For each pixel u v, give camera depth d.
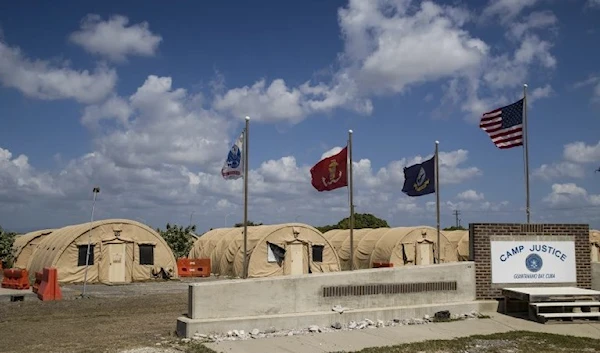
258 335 14.11
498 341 14.05
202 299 14.33
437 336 14.58
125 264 30.56
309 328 14.84
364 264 41.34
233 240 37.41
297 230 34.88
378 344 13.52
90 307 19.92
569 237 18.97
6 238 38.78
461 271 18.06
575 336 14.77
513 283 18.42
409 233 39.59
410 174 22.58
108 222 30.39
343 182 18.31
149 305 20.50
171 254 32.19
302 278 15.59
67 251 29.27
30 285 27.34
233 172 17.70
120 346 12.95
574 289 17.98
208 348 12.59
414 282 17.23
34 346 13.10
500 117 20.77
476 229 18.47
